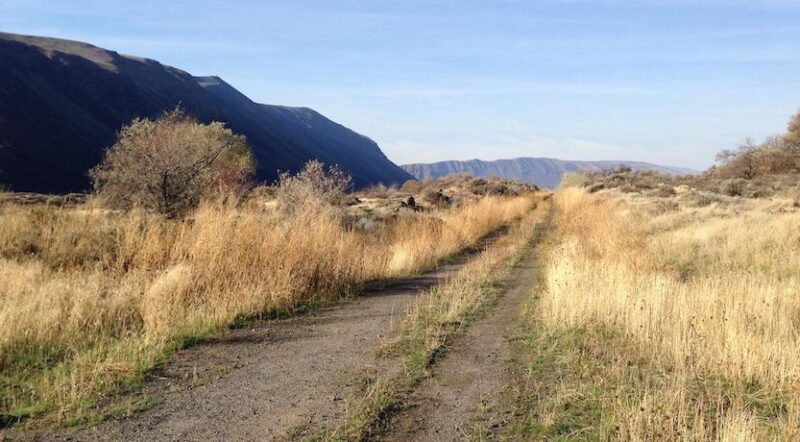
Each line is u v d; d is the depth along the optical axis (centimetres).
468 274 1332
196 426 481
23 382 564
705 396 547
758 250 1427
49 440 445
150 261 1077
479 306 991
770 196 3866
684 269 1341
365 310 963
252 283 980
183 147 1599
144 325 771
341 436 462
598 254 1426
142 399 537
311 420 496
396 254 1487
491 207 3083
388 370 636
